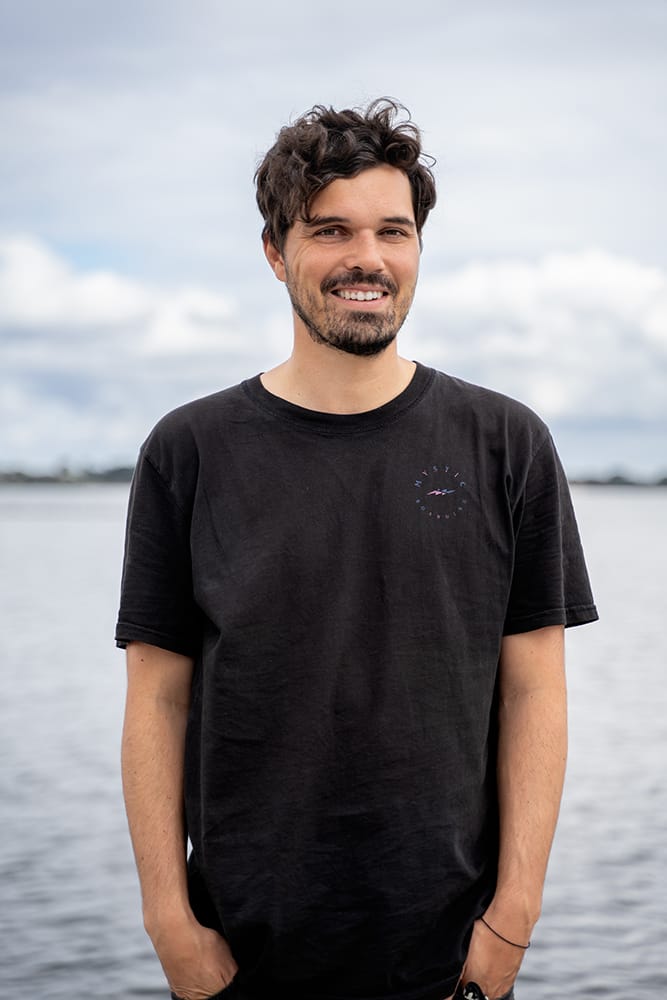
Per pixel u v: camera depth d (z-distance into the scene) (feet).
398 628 7.70
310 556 7.73
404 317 8.07
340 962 7.68
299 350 8.14
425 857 7.63
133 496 8.42
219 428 8.16
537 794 7.95
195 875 8.21
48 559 149.89
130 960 20.52
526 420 8.32
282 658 7.67
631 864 25.44
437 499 7.89
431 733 7.70
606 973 19.66
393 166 8.00
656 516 342.64
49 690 49.06
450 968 7.76
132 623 8.20
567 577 8.30
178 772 8.29
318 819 7.63
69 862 25.58
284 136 8.17
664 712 43.68
